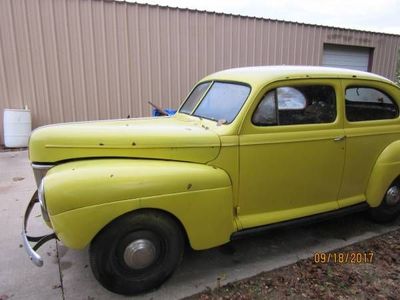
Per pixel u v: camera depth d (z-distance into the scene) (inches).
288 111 128.1
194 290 116.5
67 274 124.6
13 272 125.4
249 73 134.4
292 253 140.3
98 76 327.3
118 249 106.3
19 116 300.0
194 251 140.4
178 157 114.7
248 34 387.5
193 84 368.5
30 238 117.7
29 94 309.6
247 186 123.5
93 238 103.6
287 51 420.8
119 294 112.8
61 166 107.7
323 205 141.6
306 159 131.8
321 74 134.6
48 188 98.5
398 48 523.5
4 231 154.6
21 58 301.3
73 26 310.3
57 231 100.8
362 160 146.8
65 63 314.3
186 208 110.2
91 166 104.9
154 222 107.8
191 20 353.7
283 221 131.8
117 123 134.1
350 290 117.6
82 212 98.7
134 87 342.3
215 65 376.5
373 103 148.6
